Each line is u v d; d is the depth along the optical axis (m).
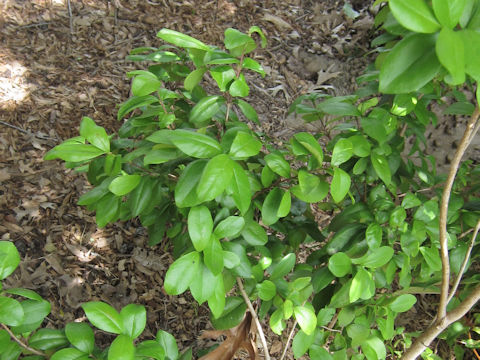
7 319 0.38
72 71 1.53
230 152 0.43
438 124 1.53
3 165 1.26
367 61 1.88
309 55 1.87
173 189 0.62
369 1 2.12
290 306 0.51
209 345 1.09
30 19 1.63
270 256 0.58
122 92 1.53
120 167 0.51
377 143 0.62
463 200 0.65
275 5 2.04
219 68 0.53
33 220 1.19
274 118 1.63
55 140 1.35
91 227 1.22
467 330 0.77
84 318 1.07
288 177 0.50
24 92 1.43
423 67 0.30
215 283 0.45
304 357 1.07
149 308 1.12
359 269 0.52
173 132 0.43
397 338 1.09
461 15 0.29
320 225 1.32
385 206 0.59
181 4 1.89
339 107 0.58
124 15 1.77
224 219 0.49
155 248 1.23
